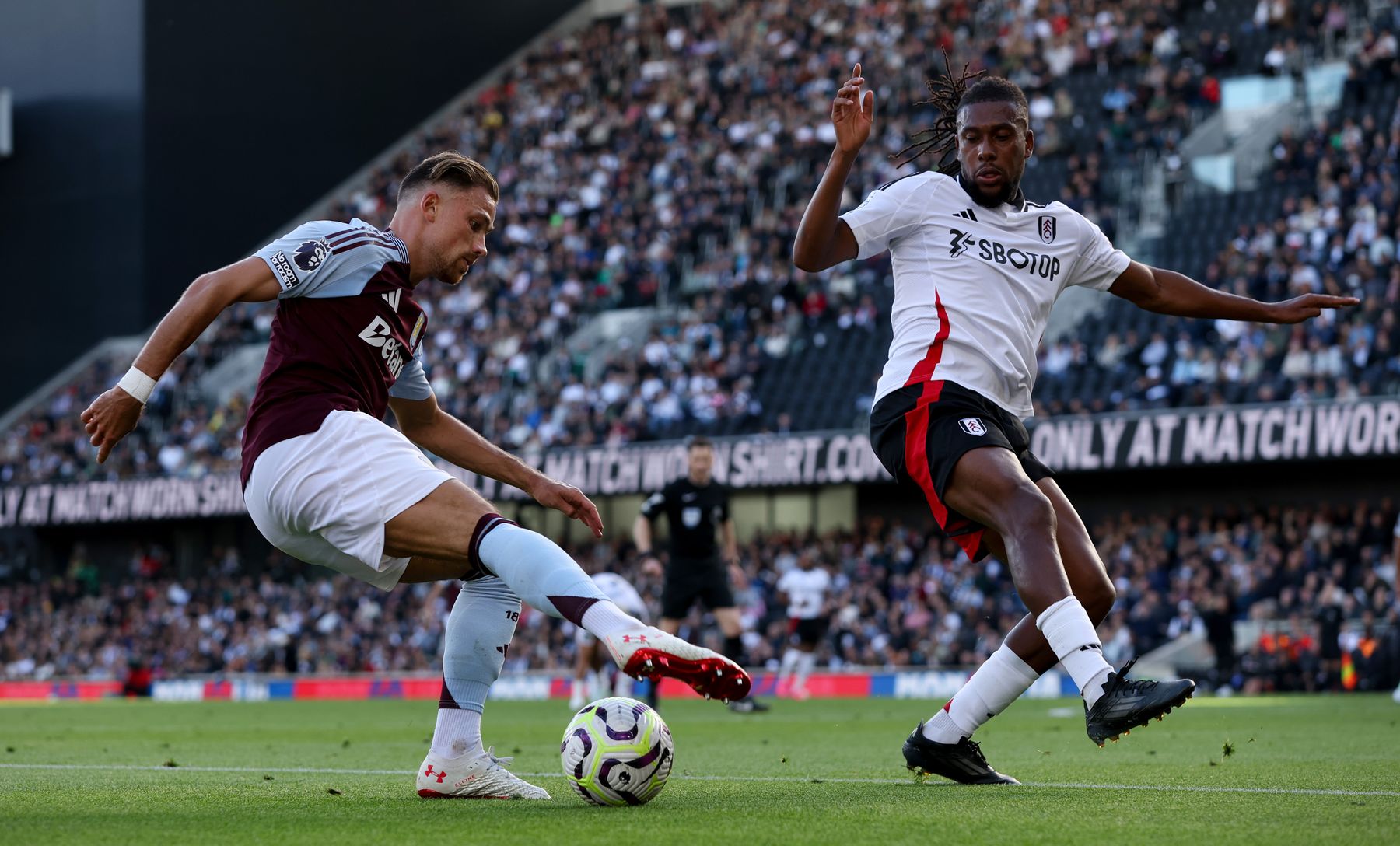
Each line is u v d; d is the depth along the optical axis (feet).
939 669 250.16
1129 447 254.27
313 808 48.57
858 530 311.88
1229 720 131.64
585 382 343.26
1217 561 247.70
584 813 45.47
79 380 411.95
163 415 387.96
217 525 382.42
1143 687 47.01
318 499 46.85
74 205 417.69
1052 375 288.51
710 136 405.39
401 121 463.01
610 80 453.58
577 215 404.36
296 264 47.65
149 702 273.95
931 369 54.08
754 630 281.54
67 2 419.74
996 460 51.03
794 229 354.33
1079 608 48.67
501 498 325.01
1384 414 234.58
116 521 375.86
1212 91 339.36
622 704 49.06
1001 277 55.31
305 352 48.21
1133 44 363.56
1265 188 310.45
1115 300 299.38
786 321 334.85
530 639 293.02
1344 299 58.85
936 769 57.26
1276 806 47.01
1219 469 280.51
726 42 440.86
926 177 56.65
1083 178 328.49
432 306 390.42
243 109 426.51
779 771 69.92
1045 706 183.52
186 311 46.55
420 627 310.24
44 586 374.63
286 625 329.11
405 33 464.24
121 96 410.93
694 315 350.84
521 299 379.35
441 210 50.42
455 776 51.42
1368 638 215.72
